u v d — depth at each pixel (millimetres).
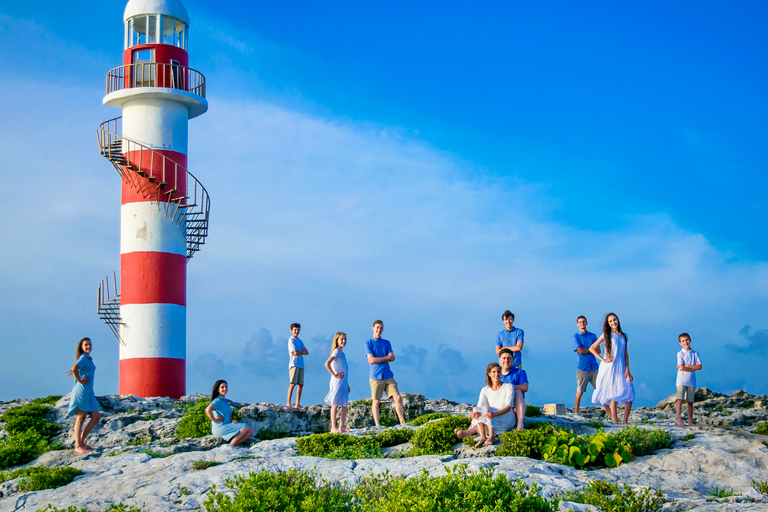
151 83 25266
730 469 11039
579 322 17000
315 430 18531
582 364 16797
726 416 18953
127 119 25203
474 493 7047
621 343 14164
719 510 8039
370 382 15102
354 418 18938
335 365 14195
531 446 11562
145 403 19109
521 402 12508
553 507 7359
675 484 10359
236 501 7590
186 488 10539
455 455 11820
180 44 26953
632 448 11828
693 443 12523
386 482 9320
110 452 14320
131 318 23844
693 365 14500
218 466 11898
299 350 18562
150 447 14680
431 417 15297
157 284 24031
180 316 24500
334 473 10648
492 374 12312
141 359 23578
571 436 11781
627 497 8352
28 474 12234
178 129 25391
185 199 25203
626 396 14000
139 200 24484
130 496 10461
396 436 13484
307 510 7414
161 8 26047
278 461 11820
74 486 11297
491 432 12055
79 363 14461
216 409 14609
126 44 26188
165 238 24422
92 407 14570
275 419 17672
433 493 7055
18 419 16062
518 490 7727
